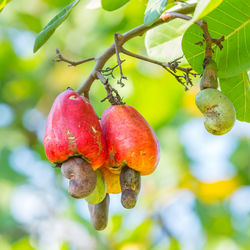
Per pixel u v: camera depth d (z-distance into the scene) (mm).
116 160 788
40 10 1547
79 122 771
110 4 893
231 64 834
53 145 771
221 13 808
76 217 1522
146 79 1395
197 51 825
